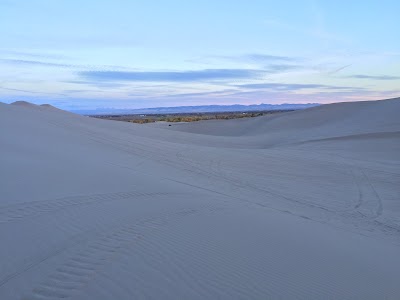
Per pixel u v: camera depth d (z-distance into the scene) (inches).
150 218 247.1
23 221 212.5
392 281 197.9
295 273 184.5
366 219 438.6
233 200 406.9
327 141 1357.0
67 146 619.8
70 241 189.3
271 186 582.9
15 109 1114.7
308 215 415.2
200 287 153.4
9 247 173.3
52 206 249.1
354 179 701.3
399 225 422.9
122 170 462.9
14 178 319.9
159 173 542.3
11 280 143.4
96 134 914.7
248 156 882.8
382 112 2036.2
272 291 160.1
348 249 252.8
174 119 4559.5
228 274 169.6
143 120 4394.7
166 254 183.2
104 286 144.4
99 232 207.0
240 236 232.8
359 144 1243.2
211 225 249.6
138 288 145.3
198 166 686.5
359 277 195.0
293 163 829.8
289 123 2260.1
